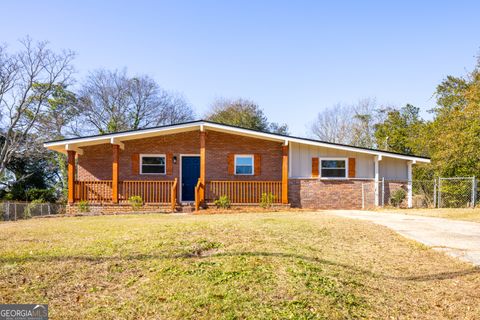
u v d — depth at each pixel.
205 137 17.48
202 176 16.33
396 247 7.04
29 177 32.62
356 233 8.15
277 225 8.51
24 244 6.35
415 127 32.06
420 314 4.06
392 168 18.11
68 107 32.81
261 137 17.48
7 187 31.80
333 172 17.75
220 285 4.38
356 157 17.80
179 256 5.47
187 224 8.56
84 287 4.41
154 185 17.27
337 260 5.71
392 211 14.53
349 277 4.93
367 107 39.91
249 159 18.14
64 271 4.87
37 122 30.22
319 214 13.05
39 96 29.67
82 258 5.38
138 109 37.38
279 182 17.12
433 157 23.88
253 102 41.84
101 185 17.34
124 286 4.45
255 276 4.65
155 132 16.95
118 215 13.72
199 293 4.17
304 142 17.06
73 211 16.11
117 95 36.00
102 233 7.46
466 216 11.98
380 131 35.44
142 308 3.86
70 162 16.56
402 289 4.77
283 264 5.14
